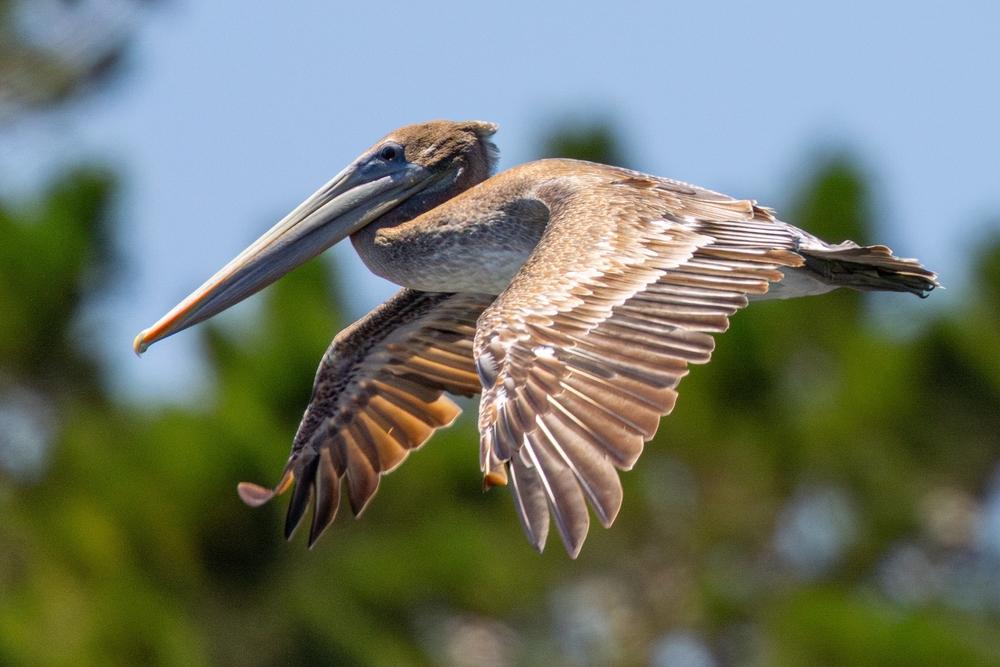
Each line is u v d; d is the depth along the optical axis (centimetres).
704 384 1650
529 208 955
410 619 1648
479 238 974
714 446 1659
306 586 1614
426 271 997
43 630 1549
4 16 2281
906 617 1527
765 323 1694
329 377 1025
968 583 1745
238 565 1580
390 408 1023
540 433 705
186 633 1523
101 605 1523
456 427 1730
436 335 1034
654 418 703
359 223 1048
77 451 1700
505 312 760
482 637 1694
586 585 1709
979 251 1756
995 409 1684
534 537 678
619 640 1711
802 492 1698
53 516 1645
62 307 1861
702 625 1695
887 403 1694
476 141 1064
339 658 1584
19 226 1867
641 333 745
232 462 1562
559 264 791
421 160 1057
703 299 768
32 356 1859
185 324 1016
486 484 701
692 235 829
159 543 1576
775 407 1653
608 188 895
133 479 1587
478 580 1633
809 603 1527
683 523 1692
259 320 1728
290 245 1041
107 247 1903
